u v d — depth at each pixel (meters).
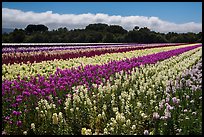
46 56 21.55
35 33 53.88
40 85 10.12
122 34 71.19
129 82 12.66
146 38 69.06
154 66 17.00
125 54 25.11
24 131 6.68
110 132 6.57
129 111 8.22
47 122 6.85
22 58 19.45
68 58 20.75
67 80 10.82
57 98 8.56
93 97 8.90
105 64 16.42
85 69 14.07
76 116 7.36
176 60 21.48
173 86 11.34
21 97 8.12
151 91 10.16
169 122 6.94
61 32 56.84
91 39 60.00
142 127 7.10
